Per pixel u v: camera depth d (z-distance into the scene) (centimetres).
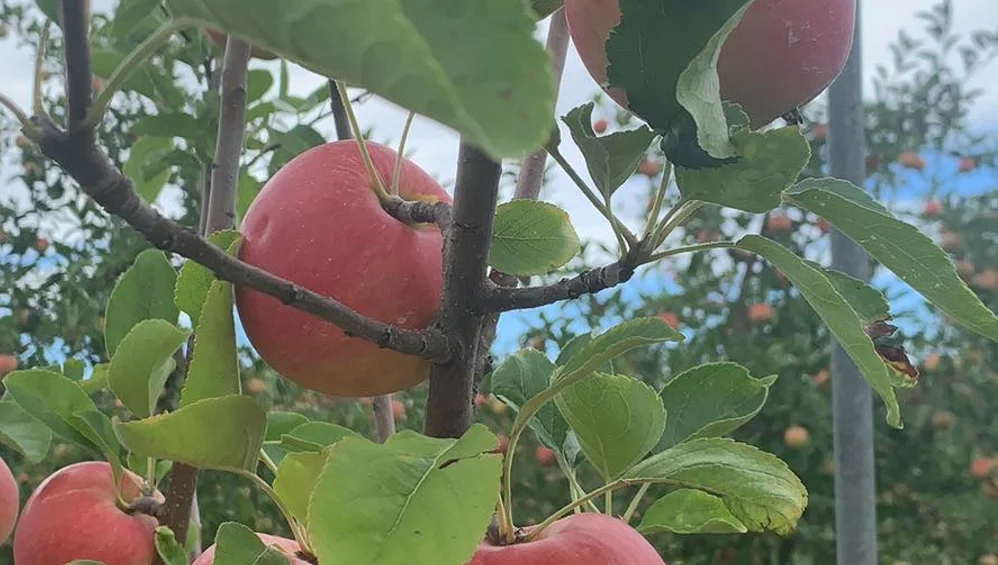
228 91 63
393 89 18
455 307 37
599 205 35
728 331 180
